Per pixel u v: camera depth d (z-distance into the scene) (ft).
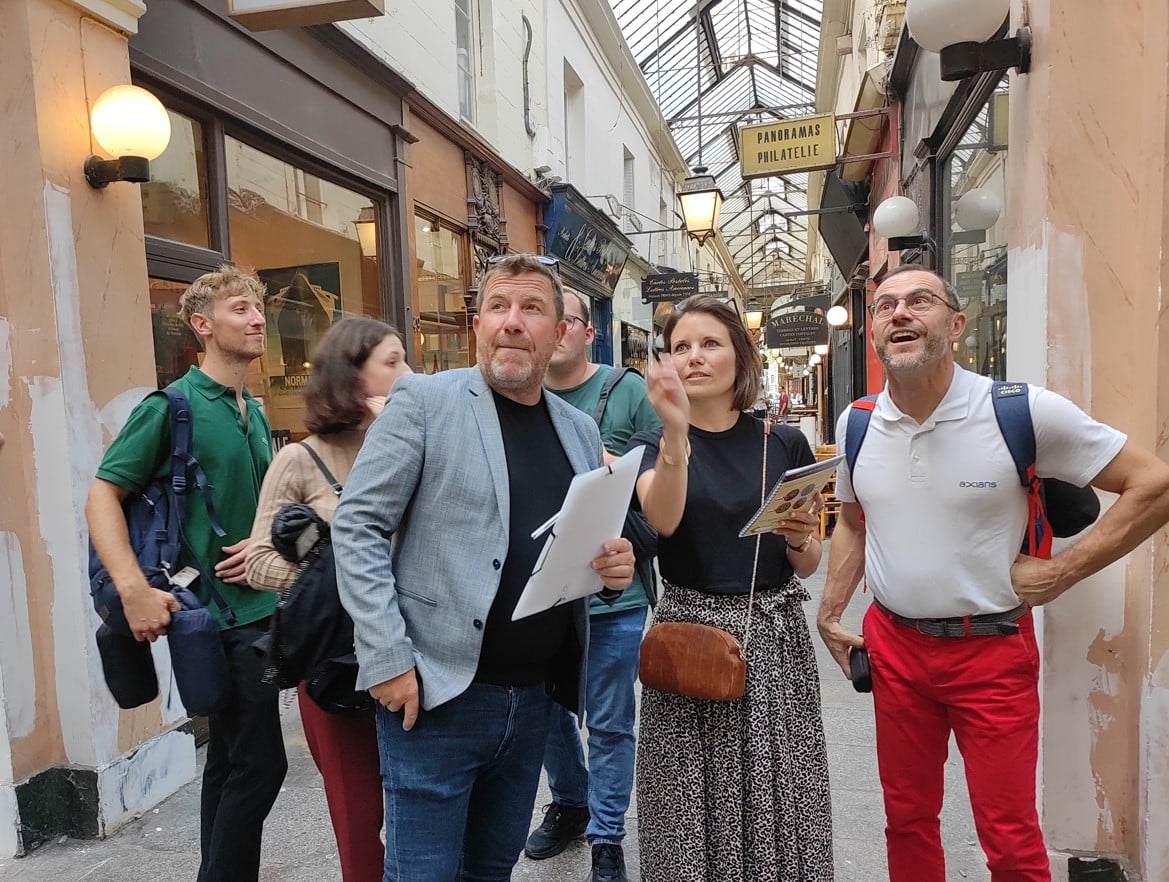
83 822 8.97
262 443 7.51
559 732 8.23
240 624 6.71
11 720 8.68
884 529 6.22
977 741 5.92
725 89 60.80
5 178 8.72
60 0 8.82
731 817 5.70
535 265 5.28
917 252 15.94
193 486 6.78
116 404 9.44
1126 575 7.39
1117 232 7.22
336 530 4.83
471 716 5.02
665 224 58.75
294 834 8.90
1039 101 7.50
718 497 5.97
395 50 18.95
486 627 5.00
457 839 5.14
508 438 5.29
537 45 30.25
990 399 5.76
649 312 44.27
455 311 23.34
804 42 50.26
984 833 5.95
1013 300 8.45
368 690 4.81
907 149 19.92
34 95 8.55
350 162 16.76
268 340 14.66
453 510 4.95
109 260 9.39
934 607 5.98
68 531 8.85
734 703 5.77
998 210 11.74
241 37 13.15
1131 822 7.45
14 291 8.79
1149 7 6.92
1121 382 7.28
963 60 7.98
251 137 13.83
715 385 6.12
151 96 9.36
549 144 30.78
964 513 5.80
